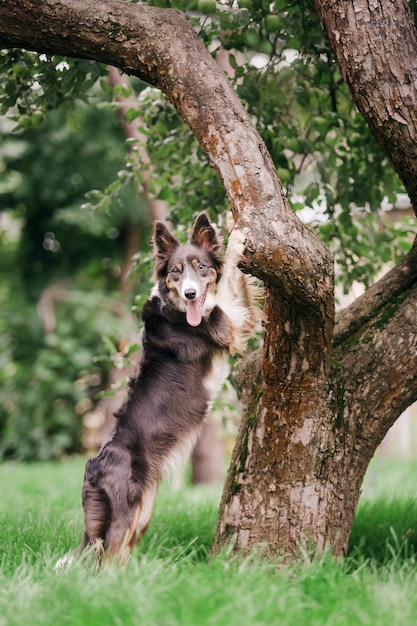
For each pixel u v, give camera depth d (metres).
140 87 14.77
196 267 9.16
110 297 26.16
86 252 28.30
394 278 8.08
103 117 24.81
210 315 9.08
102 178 25.66
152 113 11.18
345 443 7.71
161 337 9.10
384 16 7.07
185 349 9.00
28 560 7.87
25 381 25.34
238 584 6.40
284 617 5.77
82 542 8.23
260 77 10.53
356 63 7.15
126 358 11.91
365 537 10.09
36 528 9.78
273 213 6.69
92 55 7.63
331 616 5.86
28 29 7.36
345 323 8.11
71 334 25.08
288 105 10.88
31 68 9.50
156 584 6.36
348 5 7.11
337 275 12.59
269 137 10.31
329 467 7.64
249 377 8.45
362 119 10.73
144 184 13.96
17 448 25.05
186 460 8.84
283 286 6.61
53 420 25.11
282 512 7.61
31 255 27.94
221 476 22.52
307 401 7.45
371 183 11.18
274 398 7.50
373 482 14.23
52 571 7.12
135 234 27.06
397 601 6.04
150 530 10.42
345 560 7.91
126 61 7.58
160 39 7.41
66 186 25.66
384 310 7.96
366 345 7.82
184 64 7.33
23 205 26.86
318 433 7.57
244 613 5.75
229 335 9.06
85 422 27.19
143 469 8.45
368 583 6.68
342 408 7.68
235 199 6.94
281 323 7.03
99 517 8.19
